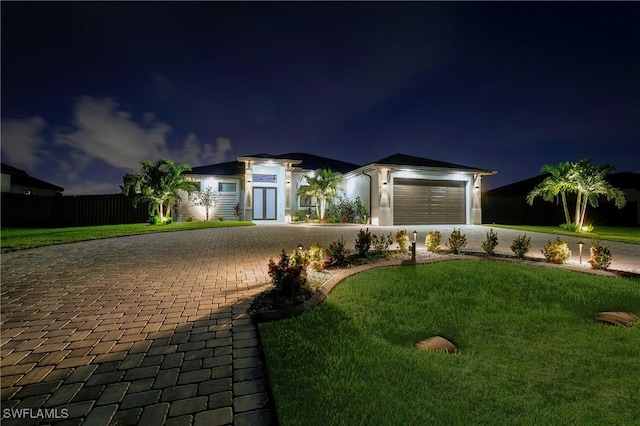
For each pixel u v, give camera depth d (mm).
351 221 18562
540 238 12125
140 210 18859
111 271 6047
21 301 4316
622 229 16781
